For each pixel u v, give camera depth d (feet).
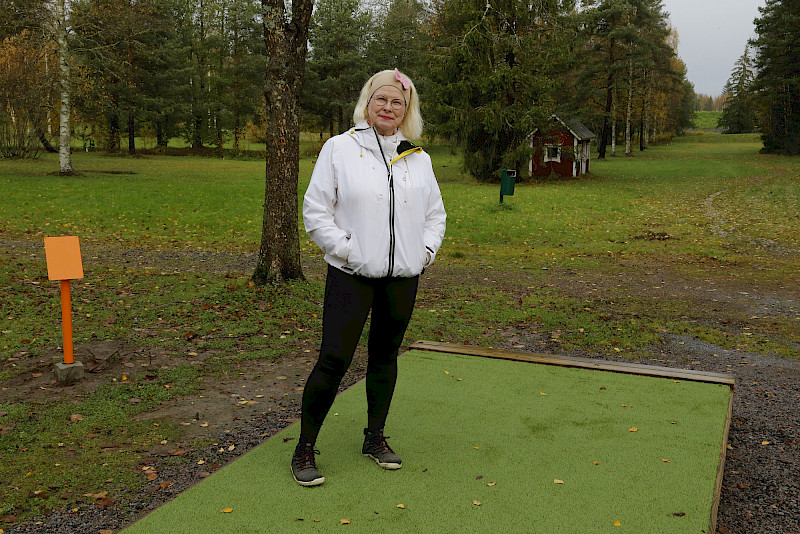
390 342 10.03
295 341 20.80
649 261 40.86
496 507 8.83
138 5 129.49
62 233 46.73
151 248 42.32
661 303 28.17
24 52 104.27
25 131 113.09
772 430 13.66
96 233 47.78
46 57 95.04
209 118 173.27
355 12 188.85
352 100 187.32
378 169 9.19
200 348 19.52
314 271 34.73
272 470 10.11
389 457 10.11
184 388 15.76
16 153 112.16
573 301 28.25
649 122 236.22
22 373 16.57
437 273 35.68
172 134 176.86
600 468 10.10
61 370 15.72
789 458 12.13
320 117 196.65
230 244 45.47
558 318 24.90
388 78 9.36
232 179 91.76
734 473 11.44
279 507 8.84
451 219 58.85
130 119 151.33
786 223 60.13
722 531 9.30
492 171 103.45
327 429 11.93
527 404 13.19
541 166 118.32
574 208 69.97
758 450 12.55
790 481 11.07
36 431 12.75
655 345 21.44
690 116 305.32
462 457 10.53
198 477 10.75
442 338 21.75
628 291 30.96
